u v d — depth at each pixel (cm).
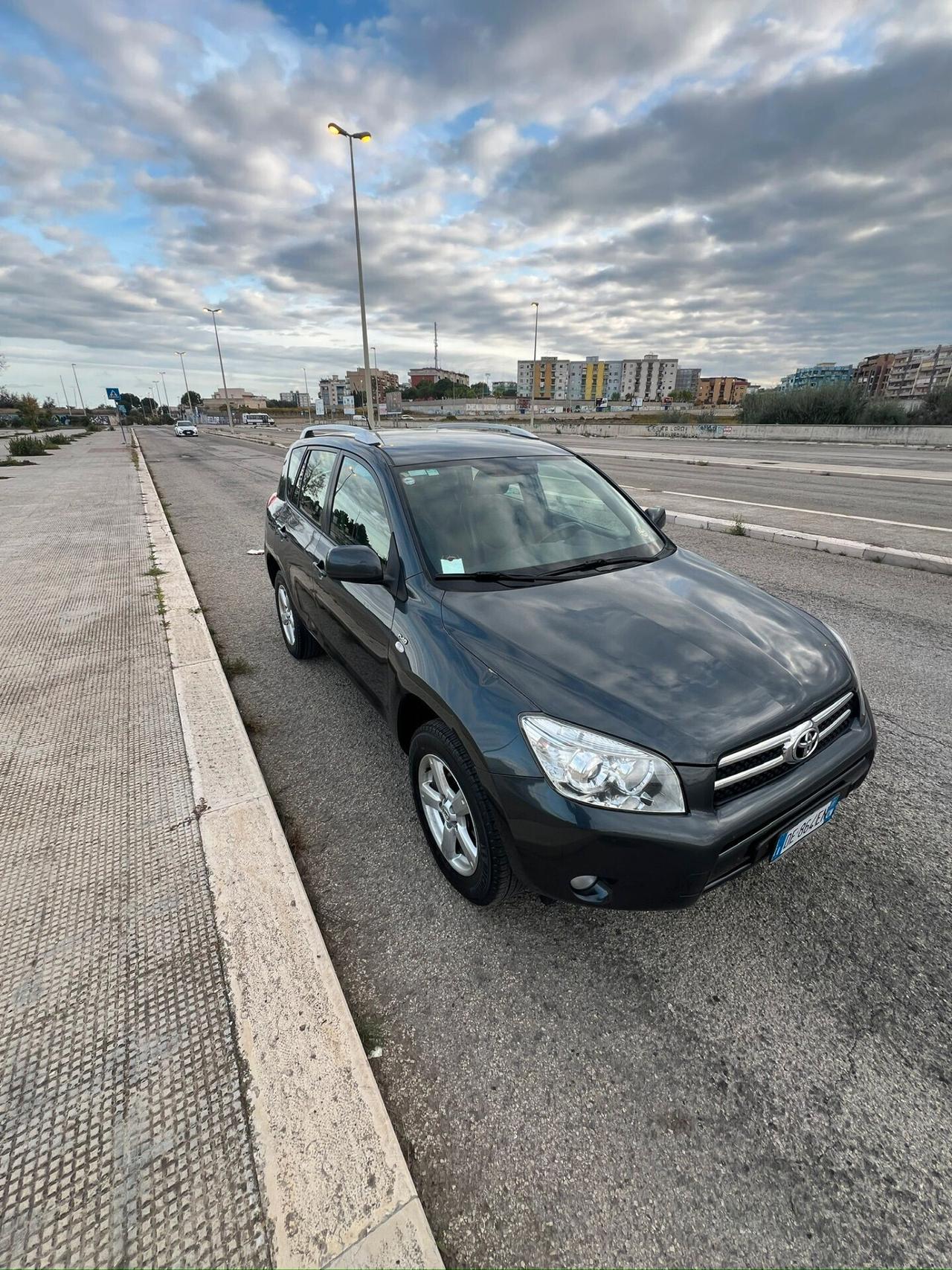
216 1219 144
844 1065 181
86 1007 196
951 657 460
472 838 234
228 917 229
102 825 283
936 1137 163
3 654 486
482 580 269
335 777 328
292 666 471
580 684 206
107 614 575
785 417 4962
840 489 1336
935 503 1120
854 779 230
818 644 249
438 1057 186
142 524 1042
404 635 255
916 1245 142
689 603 264
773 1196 151
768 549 794
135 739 357
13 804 299
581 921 235
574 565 291
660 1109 171
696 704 202
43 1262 137
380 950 223
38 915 233
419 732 243
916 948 219
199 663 460
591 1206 150
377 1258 137
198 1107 168
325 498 389
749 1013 197
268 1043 183
